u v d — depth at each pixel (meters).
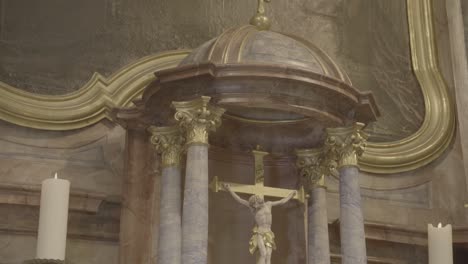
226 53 5.32
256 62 5.13
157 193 5.67
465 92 7.42
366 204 6.91
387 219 6.93
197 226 4.91
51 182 5.02
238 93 5.19
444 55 7.63
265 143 5.98
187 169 5.07
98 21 6.57
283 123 5.86
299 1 7.34
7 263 5.65
